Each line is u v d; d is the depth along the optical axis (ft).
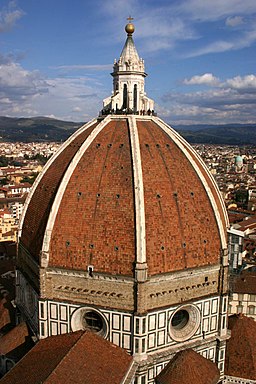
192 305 256.52
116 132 276.00
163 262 242.58
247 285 444.14
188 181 267.59
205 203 267.59
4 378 216.54
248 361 278.46
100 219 245.45
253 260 568.41
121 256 238.89
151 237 241.14
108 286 242.99
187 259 250.57
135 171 247.70
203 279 259.39
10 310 331.98
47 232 250.37
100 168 259.39
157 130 287.07
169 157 270.46
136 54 299.38
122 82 297.74
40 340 243.40
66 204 254.88
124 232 239.91
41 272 250.37
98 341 232.32
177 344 256.32
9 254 583.58
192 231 255.09
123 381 214.48
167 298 247.70
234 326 300.81
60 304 253.24
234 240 456.86
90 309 249.14
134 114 289.94
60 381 195.62
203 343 263.29
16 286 310.86
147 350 244.83
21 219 304.50
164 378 242.78
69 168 262.67
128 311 239.71
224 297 264.52
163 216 247.29
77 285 248.93
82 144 273.95
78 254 246.47
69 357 210.38
